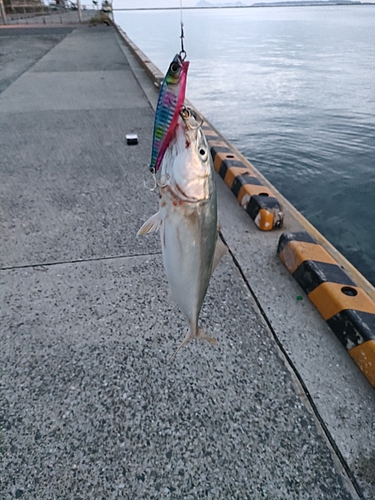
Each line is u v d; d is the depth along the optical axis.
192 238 1.73
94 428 1.97
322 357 2.37
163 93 1.52
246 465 1.82
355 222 5.55
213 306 2.76
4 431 1.95
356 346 2.31
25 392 2.14
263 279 3.02
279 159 7.99
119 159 5.15
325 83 15.56
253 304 2.78
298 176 7.20
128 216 3.85
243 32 43.53
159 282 2.99
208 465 1.82
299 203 6.15
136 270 3.11
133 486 1.74
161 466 1.81
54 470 1.79
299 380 2.23
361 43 30.70
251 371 2.28
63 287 2.92
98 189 4.36
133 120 6.75
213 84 15.66
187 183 1.62
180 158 1.59
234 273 3.08
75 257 3.26
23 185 4.42
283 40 33.91
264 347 2.44
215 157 4.87
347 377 2.25
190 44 30.55
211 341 2.05
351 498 1.71
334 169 7.51
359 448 1.90
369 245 4.95
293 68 19.05
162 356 2.37
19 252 3.29
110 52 15.05
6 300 2.78
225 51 26.30
